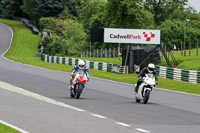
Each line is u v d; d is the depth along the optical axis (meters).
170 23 180.25
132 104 41.16
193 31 180.50
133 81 77.12
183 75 89.12
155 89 64.31
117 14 173.62
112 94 51.19
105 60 143.12
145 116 32.84
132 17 173.38
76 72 43.94
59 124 26.61
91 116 30.97
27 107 33.78
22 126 25.34
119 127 26.81
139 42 120.38
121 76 92.19
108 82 71.94
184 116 34.53
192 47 179.38
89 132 24.52
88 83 66.19
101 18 188.88
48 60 139.50
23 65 106.75
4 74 72.12
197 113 37.28
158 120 31.11
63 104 37.38
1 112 30.25
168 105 42.53
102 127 26.42
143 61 109.62
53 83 61.19
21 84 56.25
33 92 46.97
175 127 28.23
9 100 37.69
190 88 68.94
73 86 43.34
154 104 42.59
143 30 120.19
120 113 33.69
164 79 90.56
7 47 191.88
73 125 26.53
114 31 123.25
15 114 29.72
